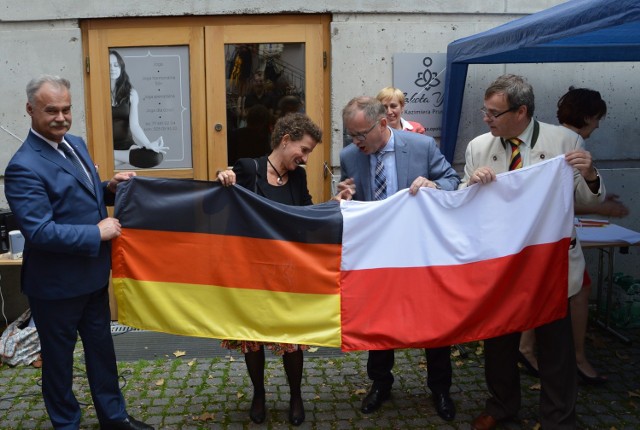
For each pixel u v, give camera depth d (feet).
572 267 11.12
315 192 18.12
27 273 10.61
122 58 17.17
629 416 12.41
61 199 10.28
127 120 17.40
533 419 12.19
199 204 11.01
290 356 11.94
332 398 13.21
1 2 16.60
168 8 16.84
